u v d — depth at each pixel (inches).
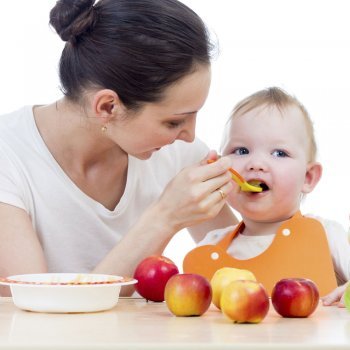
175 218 83.1
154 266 73.9
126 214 100.7
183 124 82.3
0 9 170.4
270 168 94.1
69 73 84.6
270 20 174.6
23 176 92.8
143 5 79.1
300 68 174.4
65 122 93.2
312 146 99.7
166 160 106.7
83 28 81.7
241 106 99.4
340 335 50.8
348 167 174.1
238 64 174.7
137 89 78.0
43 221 95.3
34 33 171.3
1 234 86.7
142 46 77.4
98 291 63.1
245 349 46.1
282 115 96.3
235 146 97.7
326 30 173.9
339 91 173.8
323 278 90.3
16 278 66.9
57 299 61.9
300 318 61.6
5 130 95.4
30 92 171.3
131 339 48.0
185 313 61.6
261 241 95.5
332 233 94.6
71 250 97.8
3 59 170.9
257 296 57.0
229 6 174.9
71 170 96.0
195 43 78.2
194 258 93.4
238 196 95.4
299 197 98.1
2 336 49.2
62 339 47.8
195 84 78.5
